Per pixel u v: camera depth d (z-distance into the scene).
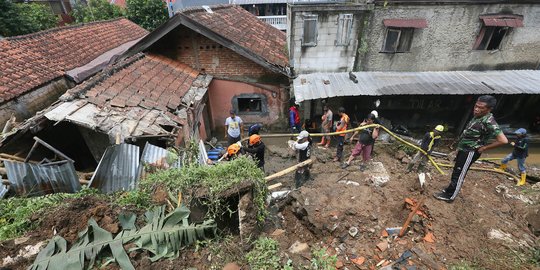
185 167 4.61
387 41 9.52
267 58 9.55
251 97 10.64
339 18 9.09
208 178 4.13
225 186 3.94
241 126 8.87
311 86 9.52
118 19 16.19
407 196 5.11
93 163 7.17
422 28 9.17
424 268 3.61
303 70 10.24
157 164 5.25
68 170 4.84
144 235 3.40
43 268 2.92
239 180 4.06
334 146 9.62
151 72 8.39
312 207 4.78
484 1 8.62
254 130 7.20
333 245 4.13
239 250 3.67
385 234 4.22
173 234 3.48
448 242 4.05
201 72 10.08
